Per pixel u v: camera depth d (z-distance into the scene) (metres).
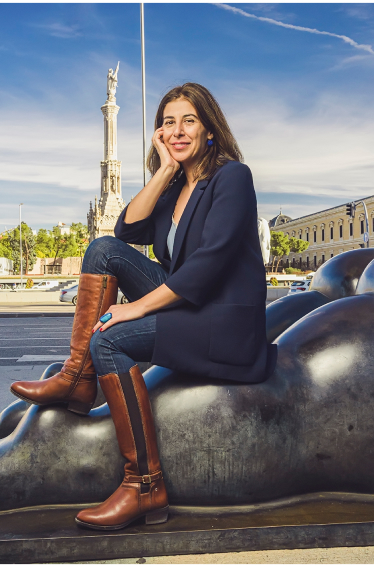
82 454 1.94
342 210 75.75
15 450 1.94
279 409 1.95
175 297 1.81
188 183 2.10
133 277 1.99
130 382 1.79
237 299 1.86
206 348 1.83
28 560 1.72
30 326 13.31
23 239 78.69
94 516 1.76
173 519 1.87
